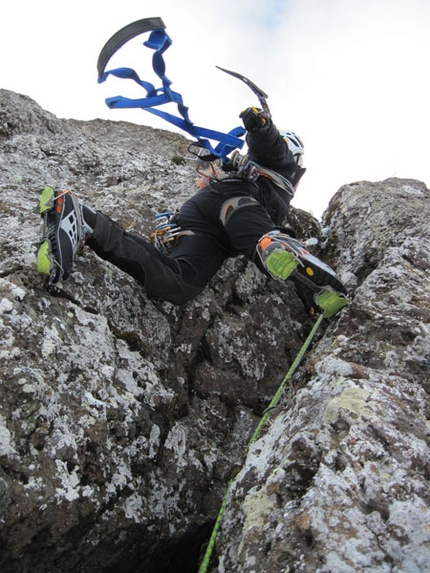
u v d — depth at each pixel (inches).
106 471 99.6
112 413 104.6
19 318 102.7
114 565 105.7
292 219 170.6
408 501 80.6
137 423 108.3
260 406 132.6
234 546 89.7
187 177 177.8
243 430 126.7
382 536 78.4
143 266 120.8
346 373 100.4
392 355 104.0
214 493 116.0
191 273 128.1
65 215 112.0
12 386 93.4
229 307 142.0
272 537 82.9
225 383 131.0
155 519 105.3
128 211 149.4
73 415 99.2
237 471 109.9
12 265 113.6
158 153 210.5
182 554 115.2
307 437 91.6
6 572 92.8
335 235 163.9
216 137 126.0
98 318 116.4
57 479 91.7
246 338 138.2
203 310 136.4
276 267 115.4
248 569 81.7
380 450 86.5
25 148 175.0
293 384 115.6
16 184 155.6
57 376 100.9
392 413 91.4
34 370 97.1
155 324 127.2
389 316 111.4
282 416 108.0
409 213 151.3
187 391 126.5
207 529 114.3
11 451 89.1
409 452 86.4
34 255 116.0
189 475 114.7
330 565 76.0
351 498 81.7
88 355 108.6
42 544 92.5
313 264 113.8
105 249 118.3
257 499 90.8
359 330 112.3
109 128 232.7
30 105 189.9
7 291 105.3
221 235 132.0
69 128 194.7
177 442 116.1
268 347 140.1
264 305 146.6
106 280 124.3
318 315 144.3
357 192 172.6
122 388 110.4
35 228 127.5
